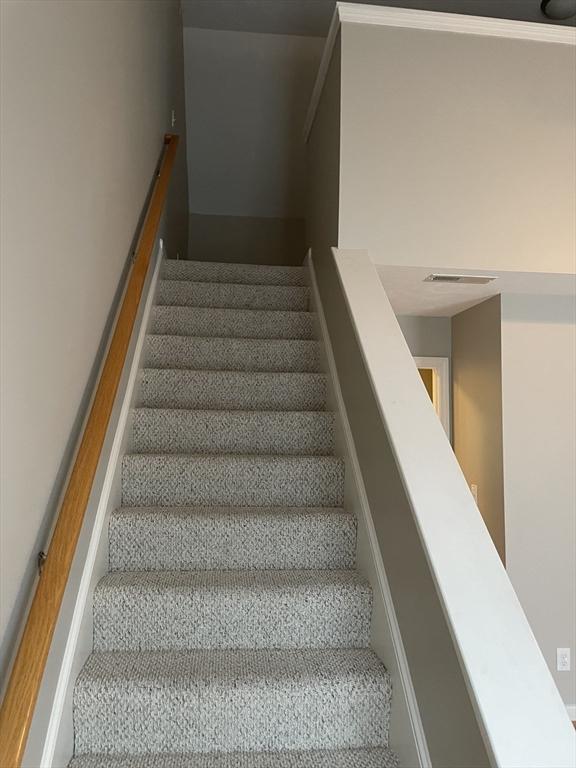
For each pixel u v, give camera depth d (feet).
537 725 3.30
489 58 8.86
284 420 8.02
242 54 14.87
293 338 10.21
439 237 8.65
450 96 8.77
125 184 7.39
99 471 6.03
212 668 5.36
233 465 7.25
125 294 6.62
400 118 8.70
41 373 4.13
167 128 11.59
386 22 8.74
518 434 10.93
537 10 13.16
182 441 7.88
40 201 4.02
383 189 8.62
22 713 3.31
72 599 5.04
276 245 16.87
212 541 6.47
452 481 4.91
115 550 6.39
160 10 10.54
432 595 4.26
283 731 5.14
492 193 8.75
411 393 5.92
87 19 5.36
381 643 5.55
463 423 12.66
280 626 5.83
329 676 5.24
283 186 16.66
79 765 4.78
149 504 7.16
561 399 11.03
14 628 3.70
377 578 5.72
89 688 4.98
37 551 4.12
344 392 7.73
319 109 11.12
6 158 3.38
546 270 8.77
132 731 5.00
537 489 10.93
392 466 5.37
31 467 3.97
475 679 3.52
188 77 15.08
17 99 3.54
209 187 16.56
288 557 6.55
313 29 14.58
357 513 6.62
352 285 7.80
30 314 3.87
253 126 15.85
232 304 10.82
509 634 3.77
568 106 8.95
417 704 4.59
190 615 5.75
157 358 9.27
